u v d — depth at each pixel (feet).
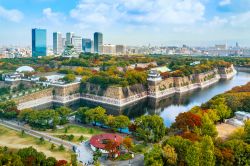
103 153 574.56
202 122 645.10
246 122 609.42
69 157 556.10
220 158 489.67
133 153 578.66
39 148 599.16
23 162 460.55
